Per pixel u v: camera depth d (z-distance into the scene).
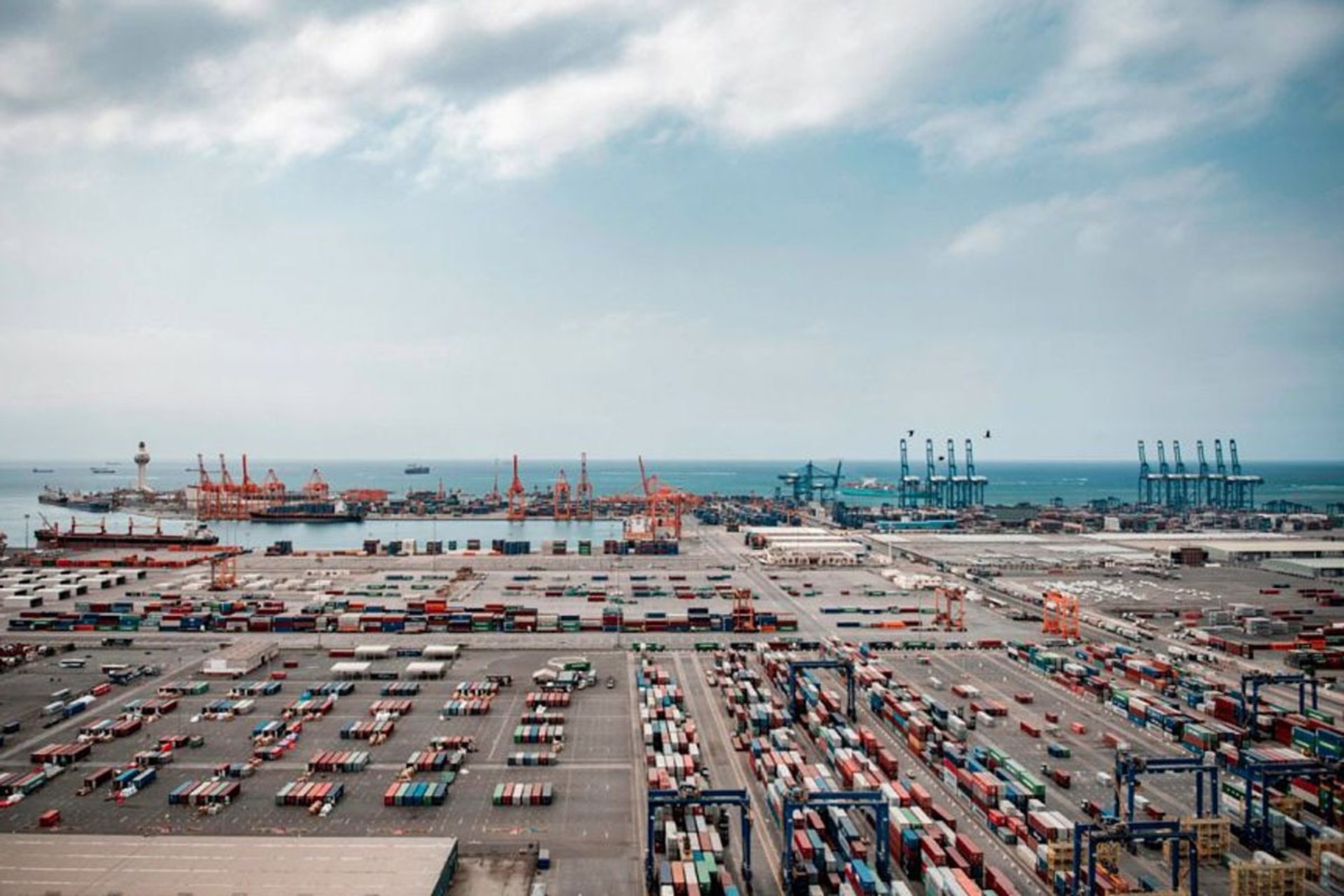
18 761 101.94
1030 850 78.19
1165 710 115.31
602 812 88.81
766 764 98.50
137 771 96.81
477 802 91.12
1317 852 75.19
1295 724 106.62
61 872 70.06
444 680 141.62
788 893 72.69
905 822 80.00
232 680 140.88
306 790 91.69
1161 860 77.81
